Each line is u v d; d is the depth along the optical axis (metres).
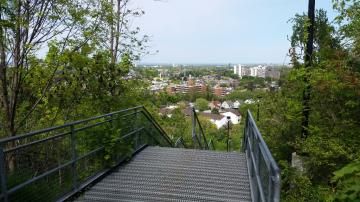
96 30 8.27
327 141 5.30
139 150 6.78
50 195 3.97
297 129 6.87
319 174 5.66
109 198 4.26
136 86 10.59
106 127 5.39
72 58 7.74
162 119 13.47
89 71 8.35
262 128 7.49
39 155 4.08
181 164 5.79
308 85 5.86
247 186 4.73
